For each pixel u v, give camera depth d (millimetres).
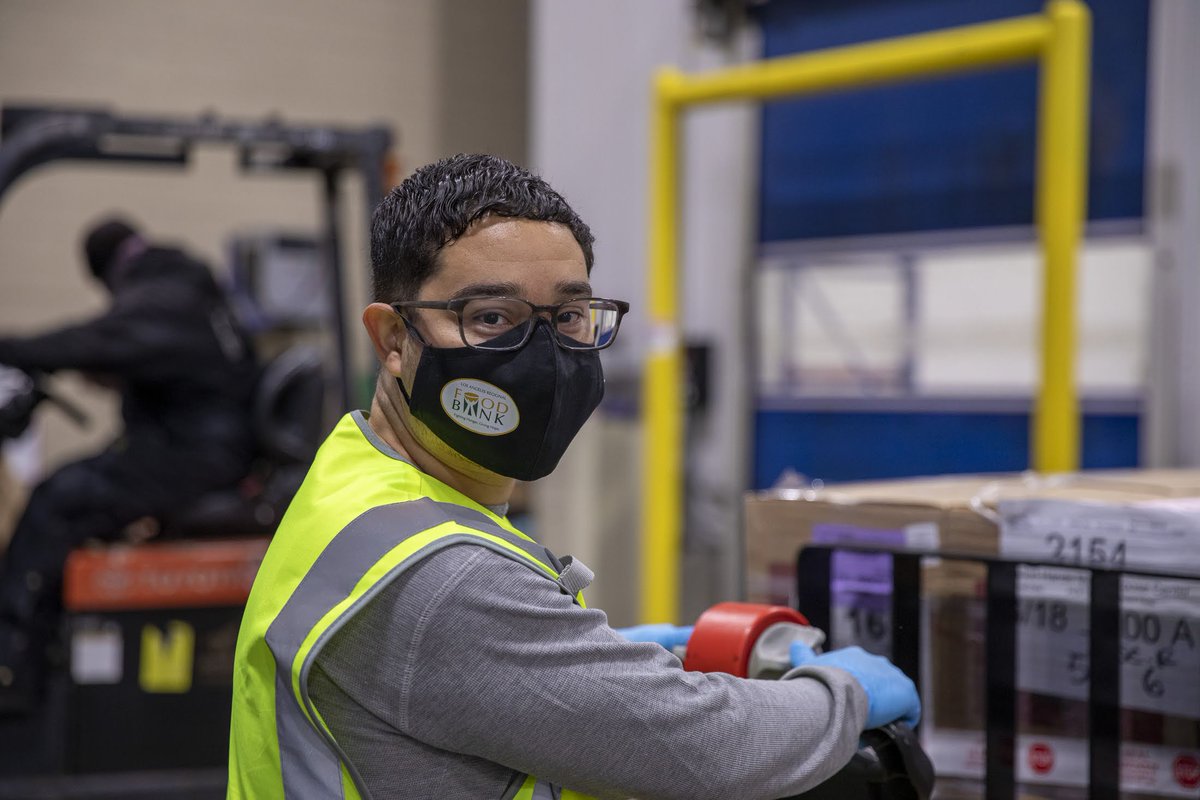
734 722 1016
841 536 1496
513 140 6422
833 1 4062
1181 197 3436
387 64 6023
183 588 3256
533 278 1024
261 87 5723
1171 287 3459
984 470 3820
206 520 3387
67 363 3238
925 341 3945
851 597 1447
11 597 3199
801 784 1050
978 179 3814
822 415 4180
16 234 5246
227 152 5621
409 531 982
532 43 6480
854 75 3311
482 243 1020
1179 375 3463
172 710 3244
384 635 952
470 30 6277
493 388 1023
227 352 3537
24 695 3135
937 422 3922
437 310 1032
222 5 5621
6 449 4598
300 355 3521
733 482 4309
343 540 998
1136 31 3502
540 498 4609
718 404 4324
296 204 5797
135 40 5461
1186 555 1265
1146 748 1282
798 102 4203
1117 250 3562
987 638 1324
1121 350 3572
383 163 3334
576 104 4512
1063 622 1333
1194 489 1474
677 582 4039
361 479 1054
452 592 944
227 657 3289
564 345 1041
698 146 4348
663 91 3740
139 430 3424
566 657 957
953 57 3109
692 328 4375
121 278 3521
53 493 3277
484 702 940
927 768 1217
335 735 985
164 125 3182
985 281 3807
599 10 4453
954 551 1411
